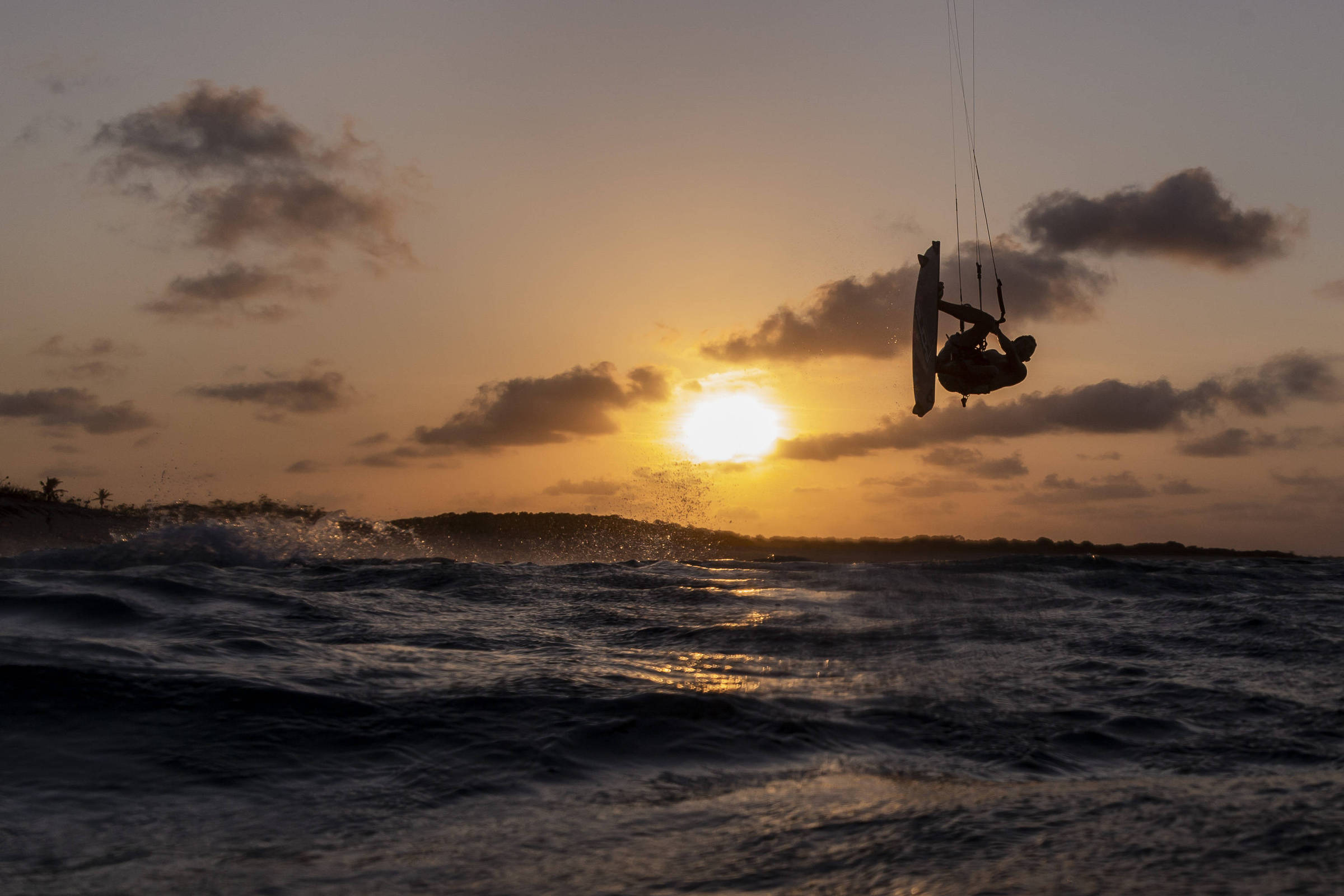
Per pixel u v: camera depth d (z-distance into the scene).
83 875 2.52
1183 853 2.47
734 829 2.87
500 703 4.32
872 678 5.30
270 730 3.83
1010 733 4.23
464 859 2.63
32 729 3.66
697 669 5.46
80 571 8.05
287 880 2.48
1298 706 4.76
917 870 2.39
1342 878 2.24
